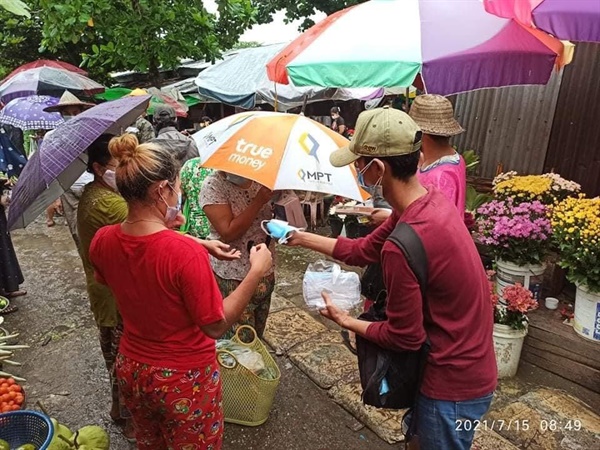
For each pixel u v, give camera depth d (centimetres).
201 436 172
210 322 150
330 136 237
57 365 329
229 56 878
